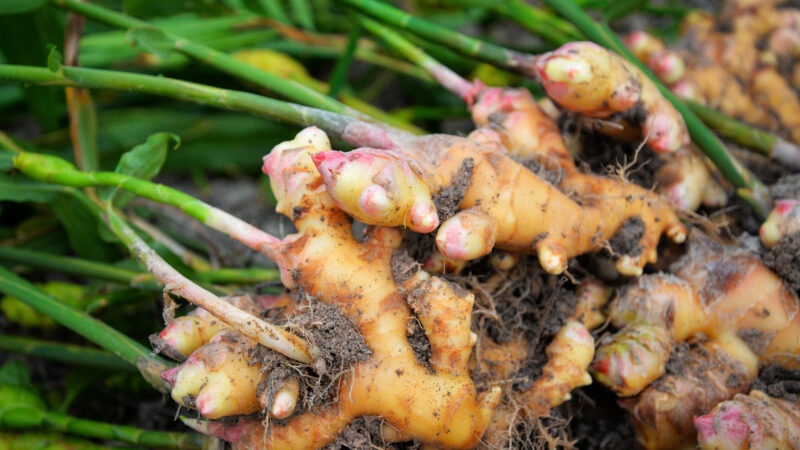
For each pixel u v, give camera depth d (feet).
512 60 2.16
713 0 3.07
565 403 2.08
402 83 3.01
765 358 2.05
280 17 2.74
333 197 1.84
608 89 2.02
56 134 2.62
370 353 1.85
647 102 2.07
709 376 2.01
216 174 2.93
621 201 2.01
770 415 1.92
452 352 1.85
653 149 2.09
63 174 2.06
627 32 3.19
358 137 2.02
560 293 2.04
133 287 2.22
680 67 2.35
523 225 1.93
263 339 1.81
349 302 1.86
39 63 2.53
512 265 2.01
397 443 1.91
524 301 2.03
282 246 1.90
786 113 2.43
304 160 1.91
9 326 2.46
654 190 2.15
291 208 1.91
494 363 1.97
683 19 2.68
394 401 1.84
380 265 1.89
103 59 2.65
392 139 2.00
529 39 3.31
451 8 3.16
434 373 1.86
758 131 2.28
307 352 1.82
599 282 2.07
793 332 2.04
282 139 2.76
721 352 2.03
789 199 2.11
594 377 2.01
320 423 1.85
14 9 2.23
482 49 2.18
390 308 1.86
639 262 2.00
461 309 1.86
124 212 2.44
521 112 2.07
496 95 2.11
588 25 2.27
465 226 1.86
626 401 2.03
